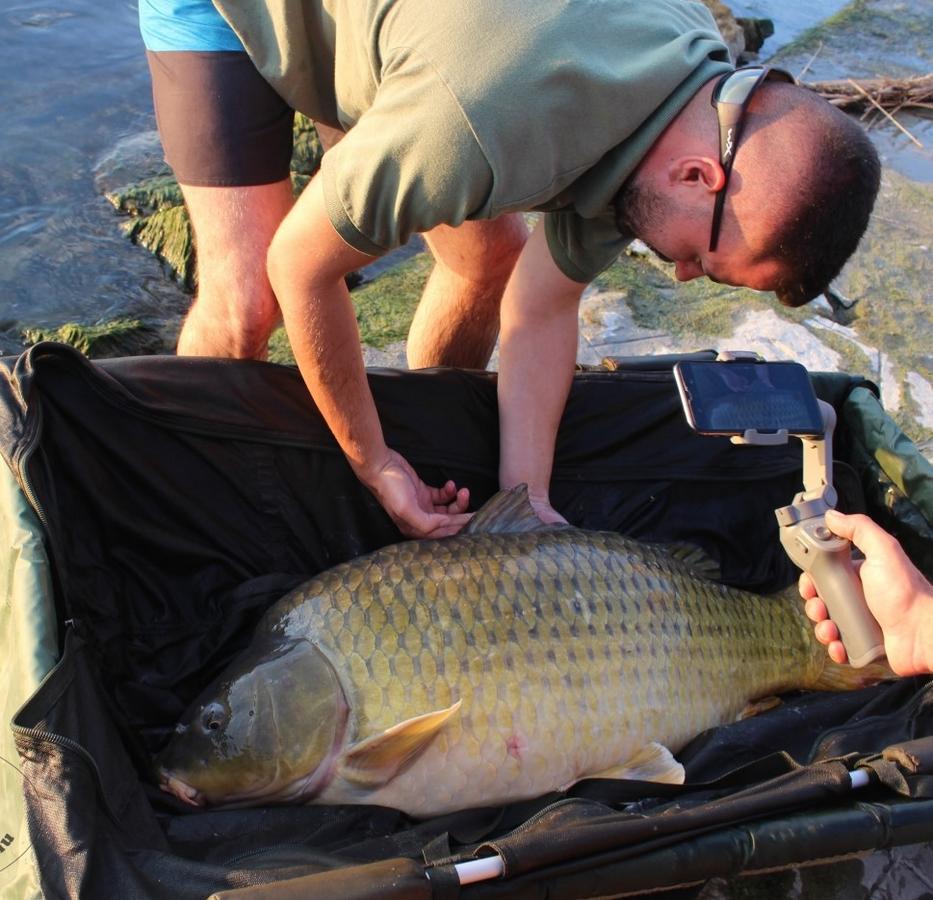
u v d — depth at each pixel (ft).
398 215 6.08
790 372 6.67
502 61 5.63
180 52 8.13
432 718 6.40
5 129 17.25
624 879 5.34
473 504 8.98
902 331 13.74
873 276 14.79
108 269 14.75
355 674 6.78
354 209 6.12
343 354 7.14
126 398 7.29
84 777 5.34
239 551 7.95
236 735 6.55
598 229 7.52
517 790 6.96
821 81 21.67
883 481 8.82
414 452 8.63
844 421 9.27
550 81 5.70
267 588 7.75
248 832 6.22
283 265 6.72
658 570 7.71
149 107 18.49
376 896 4.72
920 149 19.45
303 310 6.86
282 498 8.07
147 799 6.18
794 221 5.97
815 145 5.87
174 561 7.67
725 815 5.61
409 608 6.92
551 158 5.93
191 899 5.09
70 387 7.09
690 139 6.07
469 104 5.61
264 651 6.86
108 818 5.49
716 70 6.15
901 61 23.35
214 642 7.63
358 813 6.55
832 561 6.30
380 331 13.02
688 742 7.55
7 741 5.85
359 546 8.42
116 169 16.69
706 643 7.65
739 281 6.55
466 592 7.04
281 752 6.58
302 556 8.24
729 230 6.19
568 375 8.60
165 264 14.97
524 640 7.03
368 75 6.64
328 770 6.70
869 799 6.00
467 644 6.91
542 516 8.53
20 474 6.33
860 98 20.75
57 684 5.62
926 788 5.91
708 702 7.63
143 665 7.41
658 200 6.31
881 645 6.17
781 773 6.59
